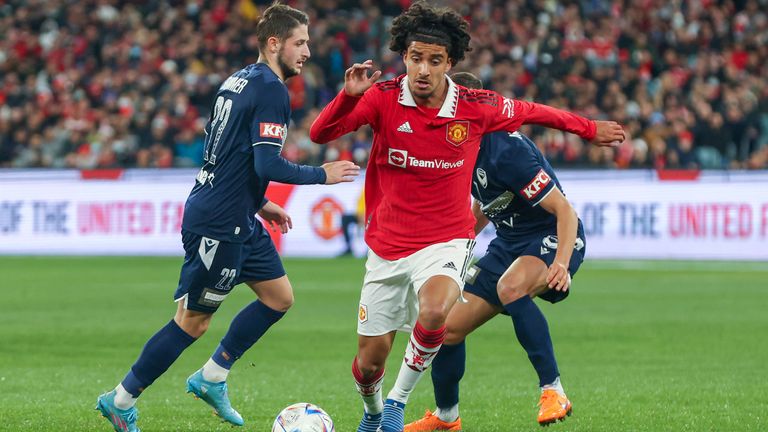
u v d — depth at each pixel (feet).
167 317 140.77
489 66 287.28
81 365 103.65
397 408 66.69
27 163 279.49
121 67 301.02
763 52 309.42
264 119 67.46
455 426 75.10
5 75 309.22
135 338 122.01
